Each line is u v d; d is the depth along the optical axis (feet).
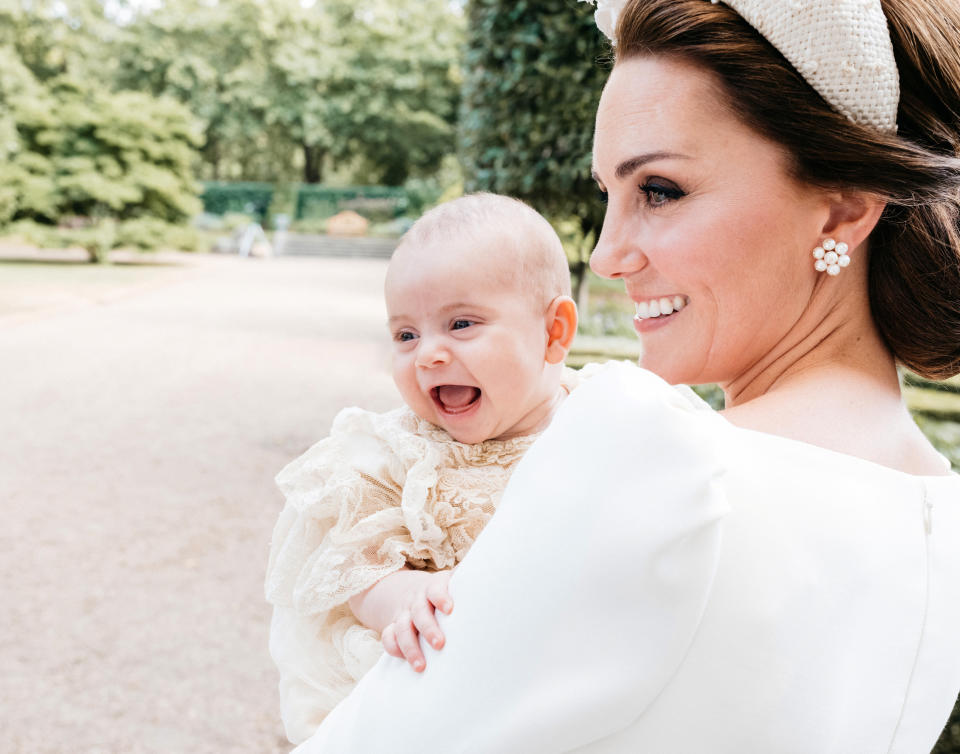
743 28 2.71
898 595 2.44
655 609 2.05
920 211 2.93
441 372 4.03
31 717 11.33
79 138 77.61
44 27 112.88
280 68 122.83
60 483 19.97
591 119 17.72
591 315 28.45
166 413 26.76
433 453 3.95
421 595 2.49
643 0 2.85
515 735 2.08
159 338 40.98
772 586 2.23
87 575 15.34
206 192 123.85
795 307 2.88
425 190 124.67
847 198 2.79
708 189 2.79
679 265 2.85
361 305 58.65
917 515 2.56
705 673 2.13
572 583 2.09
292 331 44.80
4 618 13.75
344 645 3.63
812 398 2.82
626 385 2.24
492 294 4.03
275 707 11.75
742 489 2.28
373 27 122.72
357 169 140.36
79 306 51.19
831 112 2.65
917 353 3.09
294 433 24.82
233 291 64.13
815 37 2.62
